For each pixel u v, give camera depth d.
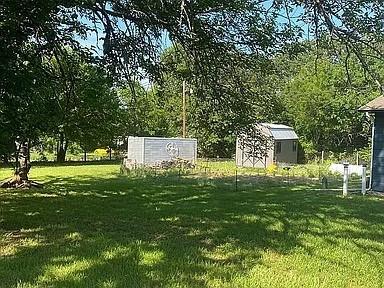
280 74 9.41
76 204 11.52
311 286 5.21
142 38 8.56
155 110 33.88
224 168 27.72
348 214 10.14
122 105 28.17
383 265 6.14
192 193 14.27
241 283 5.20
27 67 7.35
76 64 9.23
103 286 4.92
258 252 6.60
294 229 8.30
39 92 7.78
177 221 9.02
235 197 13.18
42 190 15.01
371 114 15.87
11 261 5.88
